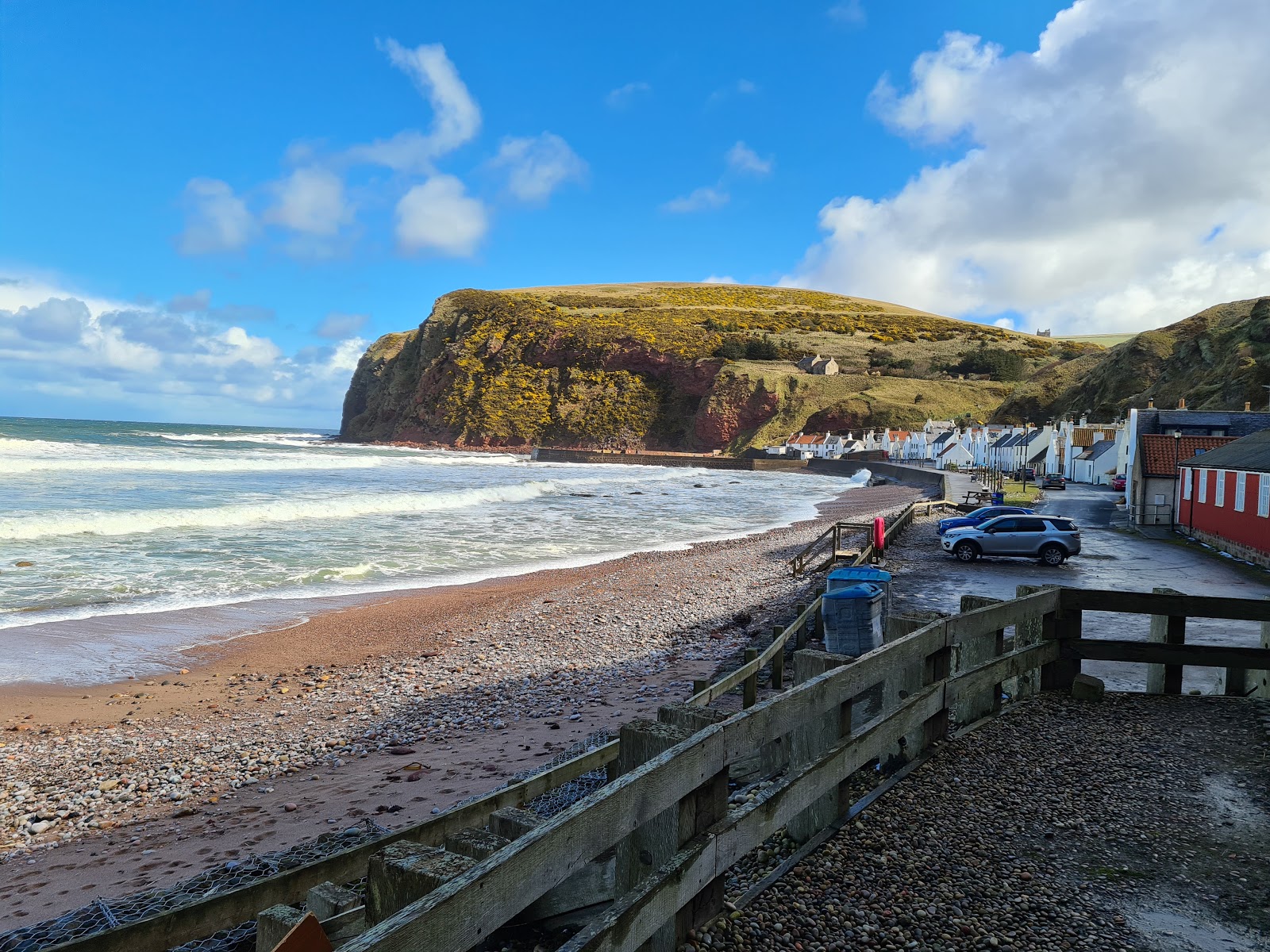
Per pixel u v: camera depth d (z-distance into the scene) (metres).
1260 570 23.94
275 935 3.73
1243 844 4.55
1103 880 4.16
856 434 142.12
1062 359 183.75
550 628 18.77
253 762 10.85
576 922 4.03
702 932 3.49
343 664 16.09
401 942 2.06
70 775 10.47
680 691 13.24
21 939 5.06
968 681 6.12
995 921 3.78
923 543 29.67
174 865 7.71
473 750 10.85
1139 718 6.60
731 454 153.75
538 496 59.91
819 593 14.43
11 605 19.81
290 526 36.12
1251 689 7.48
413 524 39.09
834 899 3.90
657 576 25.75
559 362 182.25
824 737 4.53
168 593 21.80
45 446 77.81
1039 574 22.75
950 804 4.95
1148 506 36.09
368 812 8.75
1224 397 88.06
